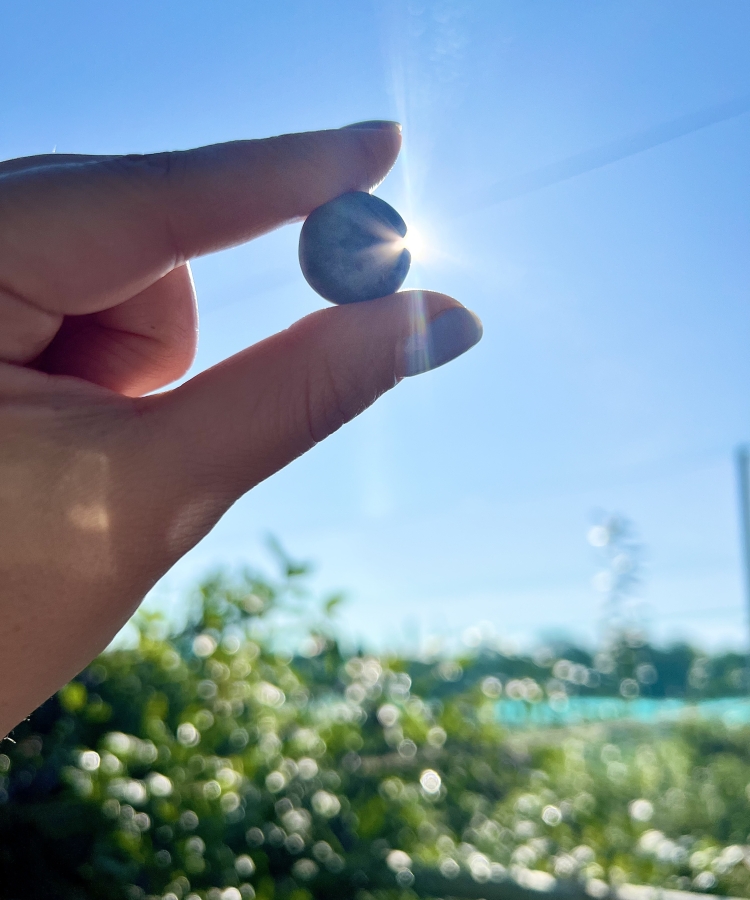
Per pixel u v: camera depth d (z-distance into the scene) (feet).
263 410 0.46
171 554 0.47
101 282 0.44
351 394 0.47
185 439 0.46
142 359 0.53
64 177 0.44
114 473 0.46
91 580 0.46
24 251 0.43
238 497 0.48
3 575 0.45
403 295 0.47
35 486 0.45
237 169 0.46
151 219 0.44
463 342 0.47
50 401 0.46
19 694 0.46
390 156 0.50
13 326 0.44
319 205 0.48
